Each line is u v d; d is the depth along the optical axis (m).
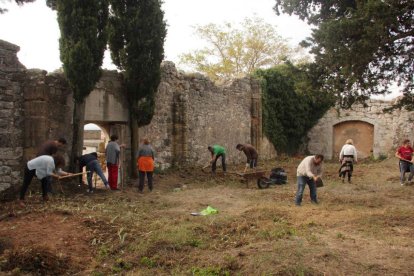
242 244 6.56
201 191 12.38
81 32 10.93
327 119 25.20
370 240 6.71
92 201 9.83
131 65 12.98
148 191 12.20
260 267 5.47
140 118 13.42
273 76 22.73
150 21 13.11
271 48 34.56
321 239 6.73
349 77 9.34
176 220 8.09
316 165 10.04
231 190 12.68
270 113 22.52
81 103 11.27
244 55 34.41
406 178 15.53
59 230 6.99
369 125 24.39
